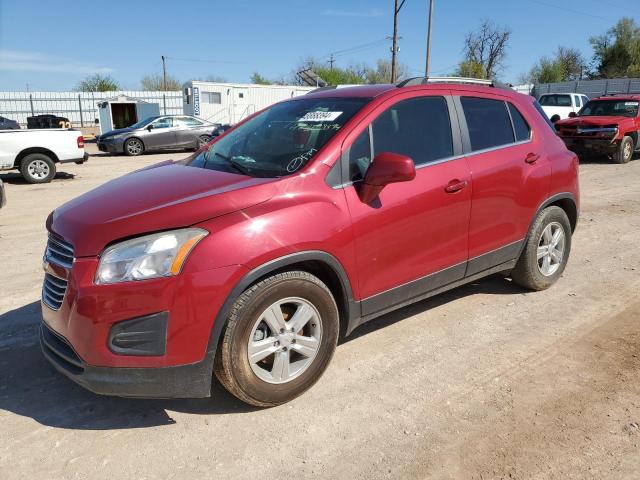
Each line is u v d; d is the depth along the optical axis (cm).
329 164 314
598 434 282
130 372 262
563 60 6475
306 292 297
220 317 268
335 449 271
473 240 391
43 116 2825
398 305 360
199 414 301
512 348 376
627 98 1503
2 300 462
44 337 298
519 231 430
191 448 272
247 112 2983
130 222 268
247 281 271
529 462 262
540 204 441
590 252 606
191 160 394
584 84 4038
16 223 774
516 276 464
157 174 350
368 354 368
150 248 260
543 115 466
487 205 394
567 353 368
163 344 262
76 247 267
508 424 291
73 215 292
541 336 394
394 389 325
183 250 262
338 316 321
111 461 263
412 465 260
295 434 283
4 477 251
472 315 430
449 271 381
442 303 455
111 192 316
